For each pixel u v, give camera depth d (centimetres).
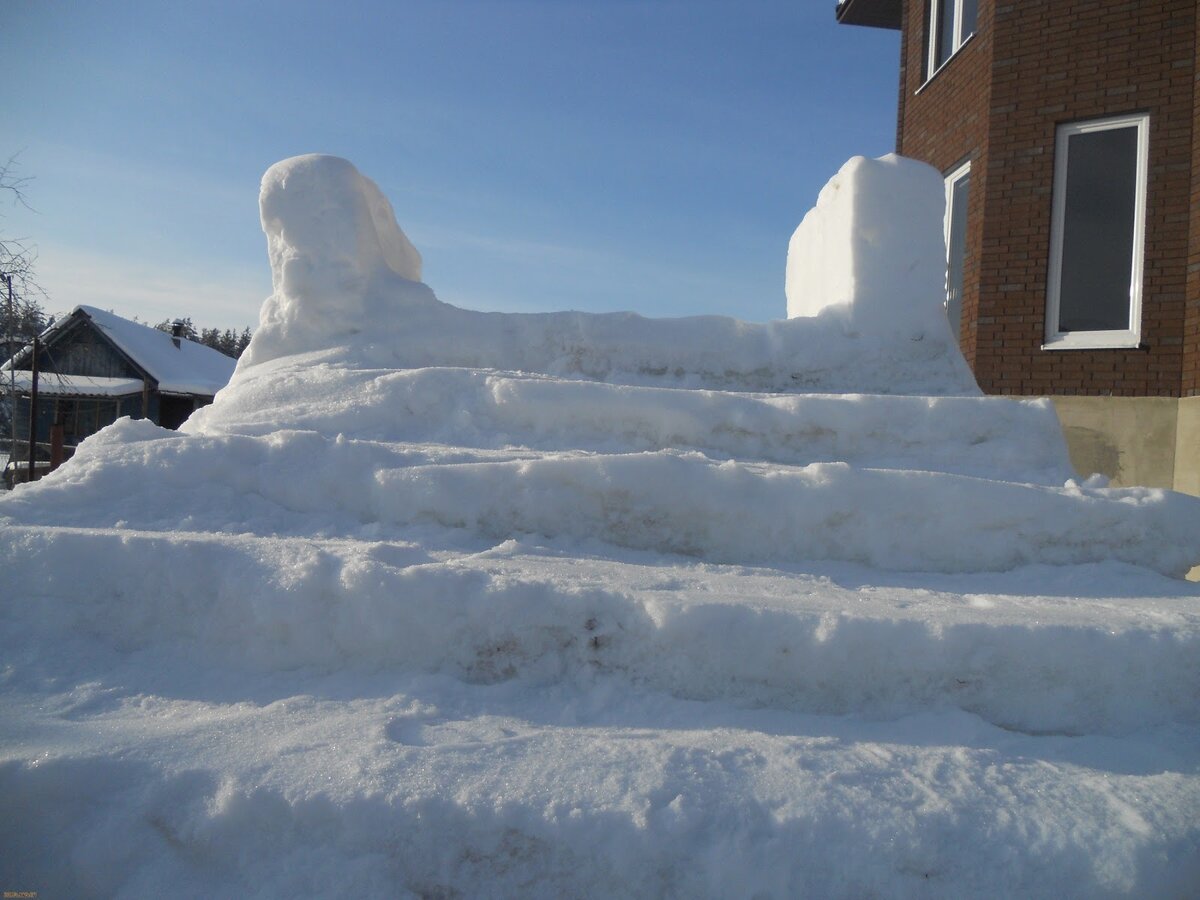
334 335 452
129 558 256
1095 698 247
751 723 236
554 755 209
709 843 191
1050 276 723
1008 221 741
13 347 1672
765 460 377
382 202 526
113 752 201
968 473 376
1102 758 230
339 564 253
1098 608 276
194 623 254
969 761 221
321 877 187
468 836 190
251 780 194
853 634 242
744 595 262
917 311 452
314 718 223
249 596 250
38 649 246
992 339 746
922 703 246
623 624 247
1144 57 675
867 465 376
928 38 963
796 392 440
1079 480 370
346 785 194
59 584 254
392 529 307
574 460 314
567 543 312
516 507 313
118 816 192
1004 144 743
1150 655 246
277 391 404
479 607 247
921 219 455
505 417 382
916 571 320
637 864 188
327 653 249
